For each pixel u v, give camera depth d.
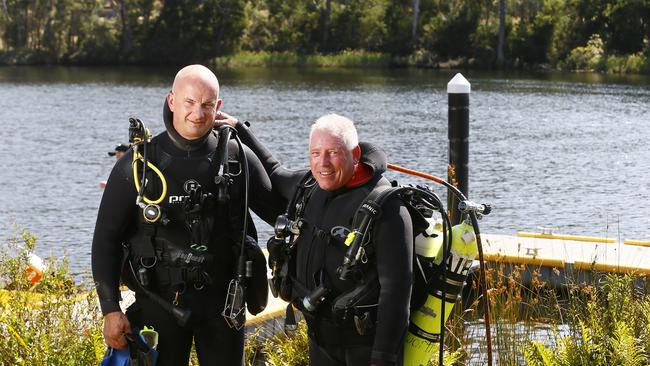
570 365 5.01
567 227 14.30
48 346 4.65
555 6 61.09
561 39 60.25
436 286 4.08
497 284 6.11
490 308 5.99
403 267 3.80
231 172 4.18
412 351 4.13
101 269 4.09
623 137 25.20
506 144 23.69
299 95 38.44
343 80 48.81
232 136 4.26
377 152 4.01
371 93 39.78
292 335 5.87
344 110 32.06
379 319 3.80
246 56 65.62
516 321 5.84
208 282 4.12
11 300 4.84
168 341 4.16
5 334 4.75
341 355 4.05
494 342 5.81
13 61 65.94
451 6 68.12
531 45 60.91
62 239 13.16
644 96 37.78
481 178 18.78
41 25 67.88
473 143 23.88
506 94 38.78
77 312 4.95
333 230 3.93
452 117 7.42
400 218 3.84
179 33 67.19
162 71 59.19
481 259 4.16
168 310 4.10
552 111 31.80
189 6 66.38
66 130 26.50
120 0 66.56
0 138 24.66
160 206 4.05
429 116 30.36
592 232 13.95
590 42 58.19
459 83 7.36
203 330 4.21
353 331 3.96
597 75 53.12
